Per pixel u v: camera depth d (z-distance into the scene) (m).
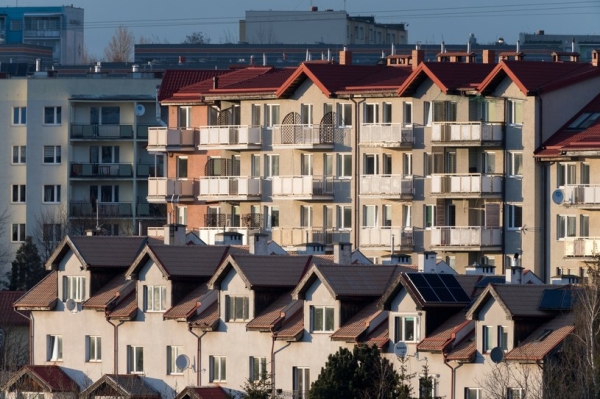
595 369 186.62
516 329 198.00
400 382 194.88
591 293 195.25
